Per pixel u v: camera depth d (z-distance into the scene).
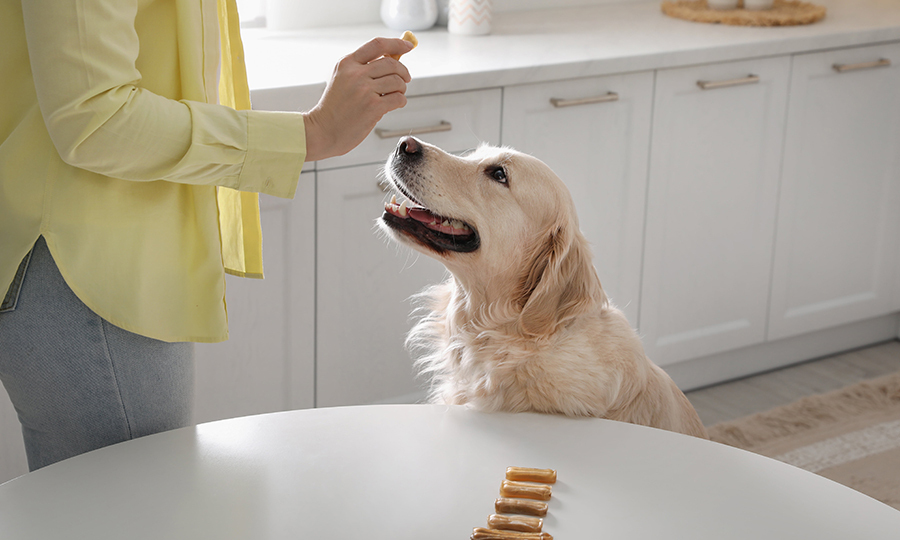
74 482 0.91
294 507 0.88
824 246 2.92
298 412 1.08
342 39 2.57
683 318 2.75
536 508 0.88
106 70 0.83
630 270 2.60
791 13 2.82
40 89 0.83
